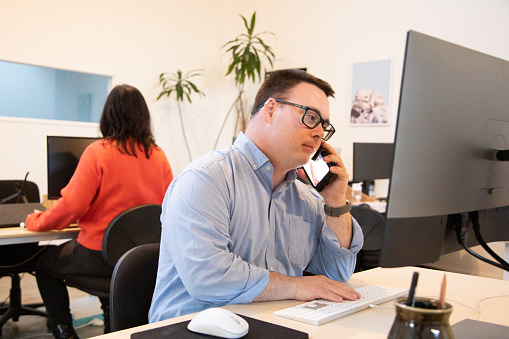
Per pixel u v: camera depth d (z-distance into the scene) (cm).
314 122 135
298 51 616
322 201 161
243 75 598
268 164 140
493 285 148
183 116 634
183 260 122
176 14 619
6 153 492
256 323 100
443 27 498
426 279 155
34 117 512
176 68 622
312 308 113
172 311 129
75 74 538
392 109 533
